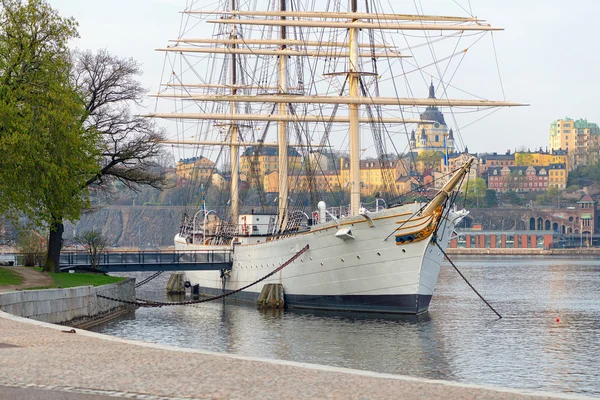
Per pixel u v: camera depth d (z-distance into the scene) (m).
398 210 56.31
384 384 18.08
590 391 33.62
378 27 69.38
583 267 176.12
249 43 85.50
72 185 55.94
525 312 66.88
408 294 57.44
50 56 56.25
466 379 36.09
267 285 68.00
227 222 96.25
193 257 83.06
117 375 19.11
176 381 18.48
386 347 44.78
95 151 61.88
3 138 51.12
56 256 65.69
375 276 58.56
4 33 55.81
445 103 69.00
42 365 20.27
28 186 53.59
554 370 38.38
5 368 19.83
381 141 73.81
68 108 55.91
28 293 41.72
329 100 69.56
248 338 48.69
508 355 42.62
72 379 18.62
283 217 79.19
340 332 50.72
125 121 68.31
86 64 66.94
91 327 53.19
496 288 101.69
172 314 64.25
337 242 60.31
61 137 54.53
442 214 57.50
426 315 59.25
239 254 77.94
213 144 102.44
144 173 70.25
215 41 88.56
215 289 86.31
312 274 63.62
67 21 57.50
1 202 55.12
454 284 110.81
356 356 41.78
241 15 86.38
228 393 17.30
